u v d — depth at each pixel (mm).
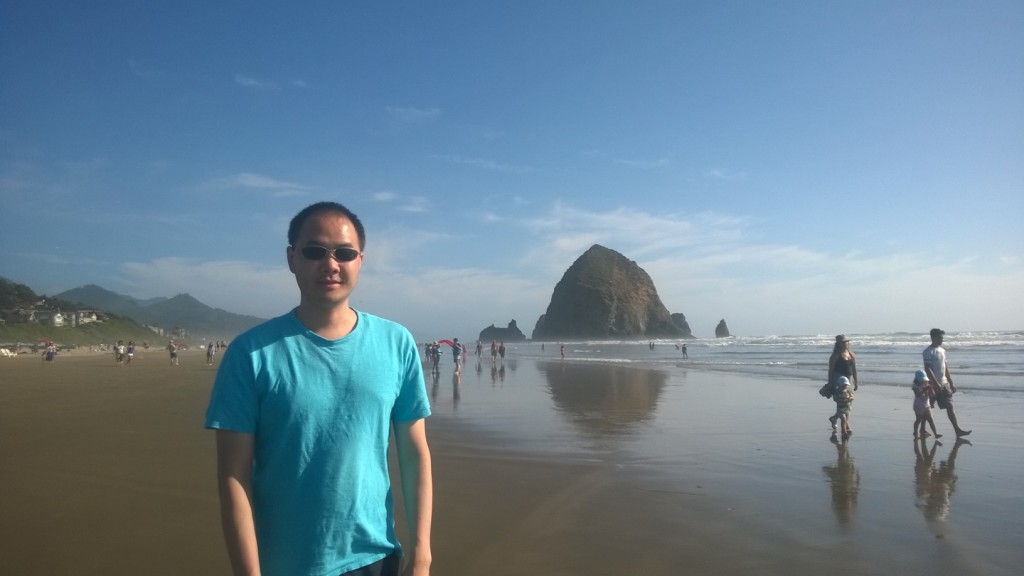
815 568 4797
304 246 2307
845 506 6469
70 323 83750
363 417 2215
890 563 4887
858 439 10406
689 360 42875
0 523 5930
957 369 27312
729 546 5293
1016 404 14922
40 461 8562
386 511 2357
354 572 2156
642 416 13492
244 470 2092
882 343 67625
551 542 5414
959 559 4961
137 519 6043
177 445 9719
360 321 2398
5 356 51094
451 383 23844
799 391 19016
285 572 2092
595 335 166750
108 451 9250
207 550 5230
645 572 4734
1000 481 7508
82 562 4969
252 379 2121
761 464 8492
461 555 5117
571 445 9992
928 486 7285
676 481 7562
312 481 2117
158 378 25562
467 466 8438
